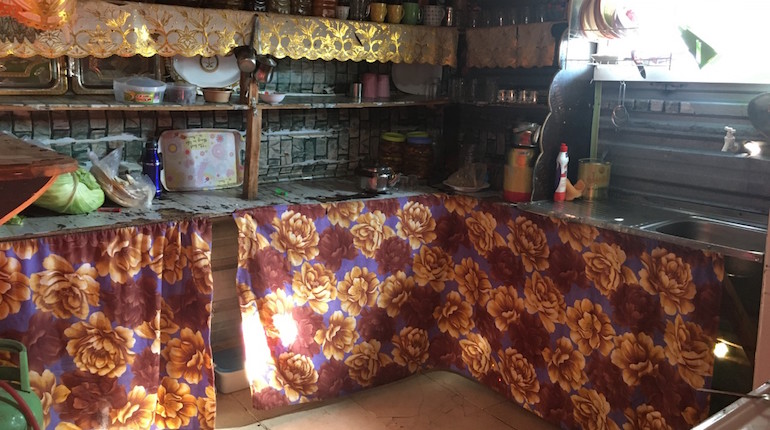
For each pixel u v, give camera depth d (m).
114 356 2.44
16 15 2.29
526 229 2.86
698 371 2.29
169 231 2.50
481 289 3.11
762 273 2.13
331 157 3.56
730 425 1.13
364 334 3.04
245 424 2.82
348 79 3.55
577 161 3.12
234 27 2.77
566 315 2.73
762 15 2.50
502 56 3.23
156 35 2.62
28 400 2.01
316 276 2.86
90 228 2.34
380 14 3.20
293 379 2.85
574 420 2.74
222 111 3.18
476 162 3.44
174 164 3.05
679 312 2.33
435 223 3.19
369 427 2.84
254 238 2.69
